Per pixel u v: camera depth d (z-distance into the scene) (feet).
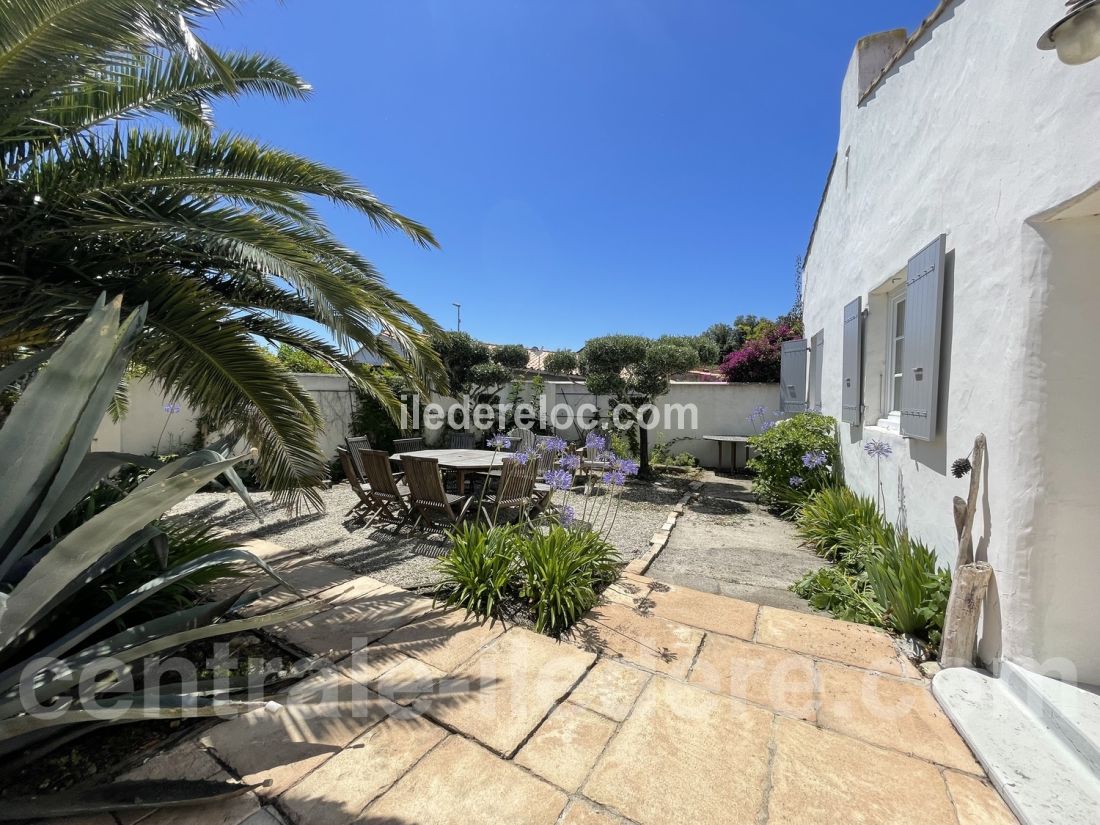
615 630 9.50
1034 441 7.06
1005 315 7.64
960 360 9.14
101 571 6.80
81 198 8.44
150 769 5.82
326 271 9.28
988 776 5.84
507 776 5.82
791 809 5.38
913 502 11.62
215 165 10.42
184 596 9.52
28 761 5.64
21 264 8.68
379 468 16.20
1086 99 6.06
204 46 6.66
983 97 8.39
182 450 23.21
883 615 9.81
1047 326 6.94
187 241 9.56
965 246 9.01
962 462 8.37
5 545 6.08
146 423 22.35
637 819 5.23
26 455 5.84
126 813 5.24
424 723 6.75
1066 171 6.38
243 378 9.43
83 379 5.84
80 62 6.93
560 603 9.73
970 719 6.63
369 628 9.45
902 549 10.72
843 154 18.39
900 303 14.52
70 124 8.61
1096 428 6.80
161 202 9.15
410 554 14.08
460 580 10.75
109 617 5.94
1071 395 6.86
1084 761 5.75
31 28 6.07
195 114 11.56
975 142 8.66
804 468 19.72
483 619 9.86
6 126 7.25
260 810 5.30
